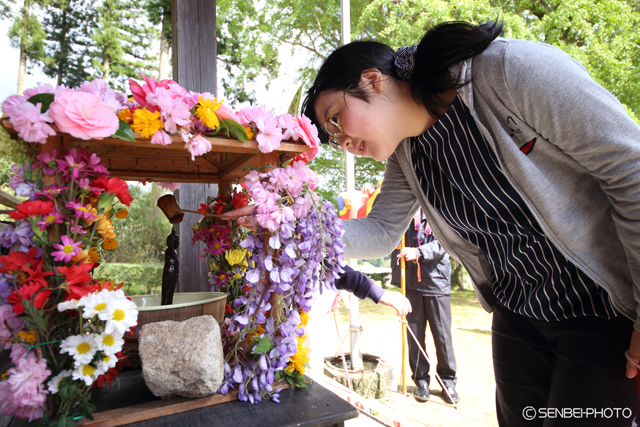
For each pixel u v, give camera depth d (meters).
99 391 0.78
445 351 2.66
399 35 6.65
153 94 0.65
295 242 0.77
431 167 1.00
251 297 0.78
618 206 0.71
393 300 1.10
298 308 0.82
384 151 0.90
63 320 0.61
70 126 0.57
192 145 0.67
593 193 0.80
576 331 0.83
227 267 1.08
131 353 0.88
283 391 0.78
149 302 1.01
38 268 0.58
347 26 2.84
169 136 0.67
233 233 1.08
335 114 0.85
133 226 3.85
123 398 0.74
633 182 0.67
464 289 8.22
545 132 0.74
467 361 3.48
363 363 2.89
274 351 0.76
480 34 0.77
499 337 1.07
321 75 0.86
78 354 0.57
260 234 0.78
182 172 1.08
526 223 0.88
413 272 2.74
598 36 6.59
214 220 1.09
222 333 0.88
